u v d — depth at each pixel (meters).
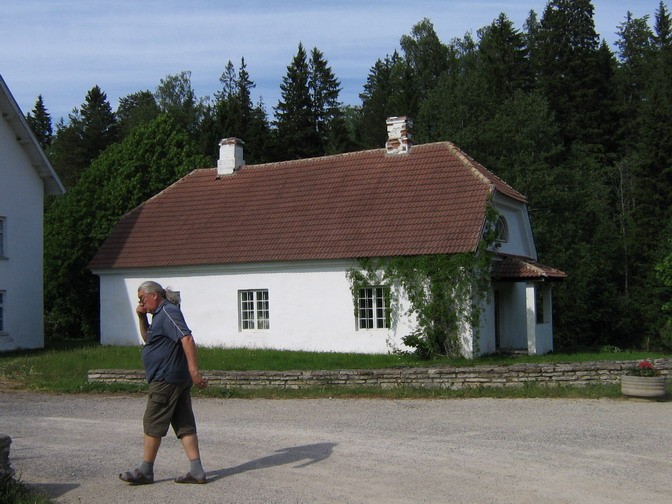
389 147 29.89
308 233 27.38
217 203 31.25
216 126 61.47
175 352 8.96
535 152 45.78
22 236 30.27
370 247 25.47
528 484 8.57
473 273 24.06
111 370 18.05
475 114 47.94
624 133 56.03
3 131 29.39
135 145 39.12
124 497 8.44
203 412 14.25
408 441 10.98
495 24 59.97
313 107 67.12
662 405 13.80
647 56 63.88
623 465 9.35
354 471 9.29
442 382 16.02
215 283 28.42
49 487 8.92
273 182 31.22
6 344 29.17
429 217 25.77
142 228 31.27
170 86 83.94
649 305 44.72
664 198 47.38
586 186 45.19
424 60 69.06
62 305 37.81
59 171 70.69
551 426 11.91
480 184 26.28
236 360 22.55
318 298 26.55
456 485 8.57
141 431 12.43
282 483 8.84
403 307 25.00
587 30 59.47
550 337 27.47
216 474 9.38
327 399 15.45
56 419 13.68
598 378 15.53
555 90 56.09
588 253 42.56
